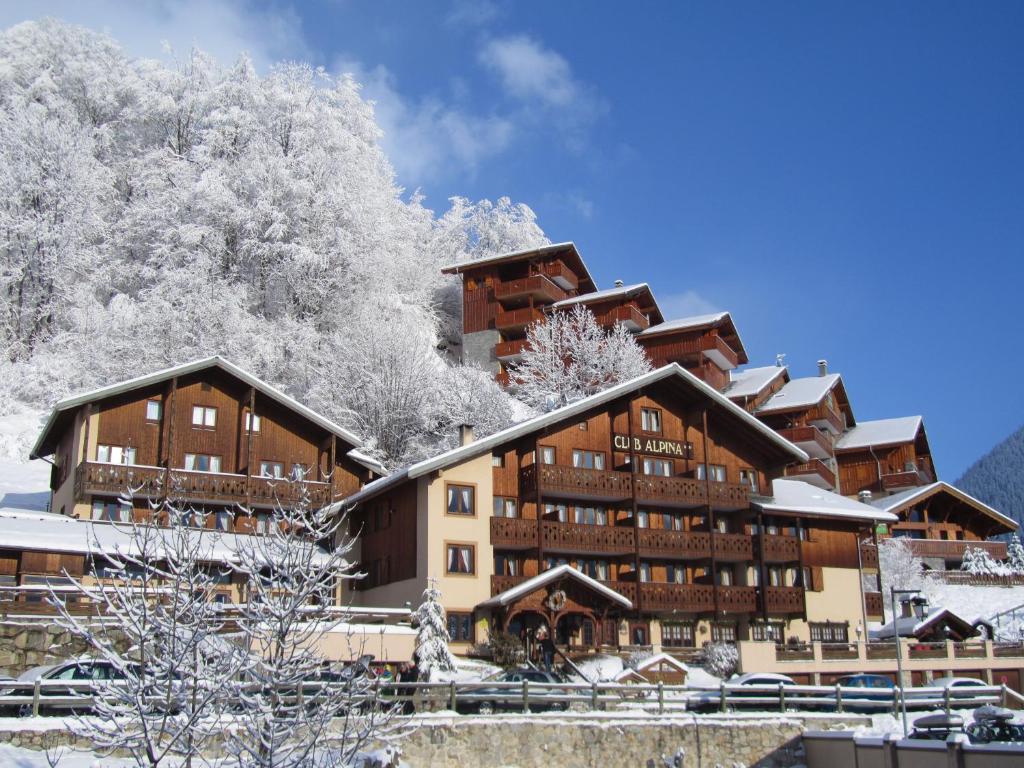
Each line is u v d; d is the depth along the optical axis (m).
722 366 77.25
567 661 34.78
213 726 13.14
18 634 25.94
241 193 70.12
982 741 23.03
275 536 13.96
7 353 61.59
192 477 41.53
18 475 51.25
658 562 43.81
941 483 66.69
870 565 49.34
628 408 43.88
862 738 24.28
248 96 76.44
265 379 60.62
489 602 37.00
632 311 73.62
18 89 75.31
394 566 40.50
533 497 40.25
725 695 26.95
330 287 68.75
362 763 19.64
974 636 43.94
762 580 43.88
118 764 16.53
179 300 61.44
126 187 75.12
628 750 24.69
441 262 87.88
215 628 13.27
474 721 23.23
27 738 18.33
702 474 45.91
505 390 68.50
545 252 75.81
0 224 63.41
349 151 73.75
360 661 15.66
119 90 78.50
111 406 42.12
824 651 38.25
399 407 56.94
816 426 75.31
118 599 13.55
